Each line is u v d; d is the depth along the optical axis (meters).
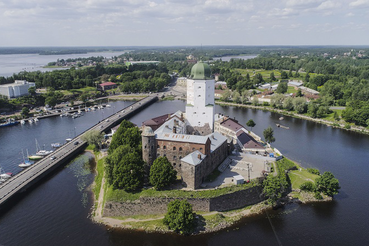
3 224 116.00
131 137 153.12
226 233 110.75
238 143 180.00
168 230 111.38
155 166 124.06
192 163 122.12
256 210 124.94
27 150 195.75
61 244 104.88
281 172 144.00
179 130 157.38
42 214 122.56
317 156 185.62
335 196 137.12
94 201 132.00
